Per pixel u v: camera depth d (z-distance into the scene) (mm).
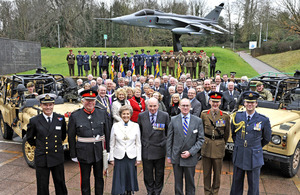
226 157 6762
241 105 7008
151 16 21484
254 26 62375
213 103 4445
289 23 32125
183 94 8117
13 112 7117
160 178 4504
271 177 5574
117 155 4211
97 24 56531
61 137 4242
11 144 7832
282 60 37875
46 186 4180
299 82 7191
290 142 5199
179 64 16969
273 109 6703
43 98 4105
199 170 5859
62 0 43906
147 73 18328
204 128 4484
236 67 26906
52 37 45844
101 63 17344
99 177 4312
